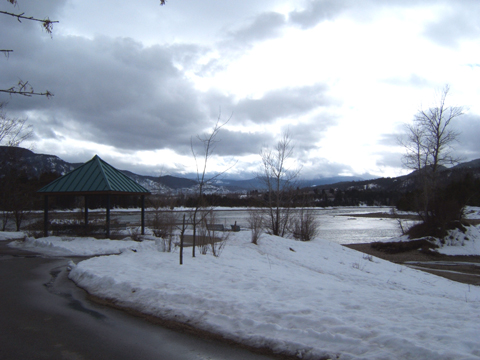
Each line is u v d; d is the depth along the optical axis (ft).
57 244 53.06
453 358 13.19
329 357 14.60
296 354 15.34
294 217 85.05
